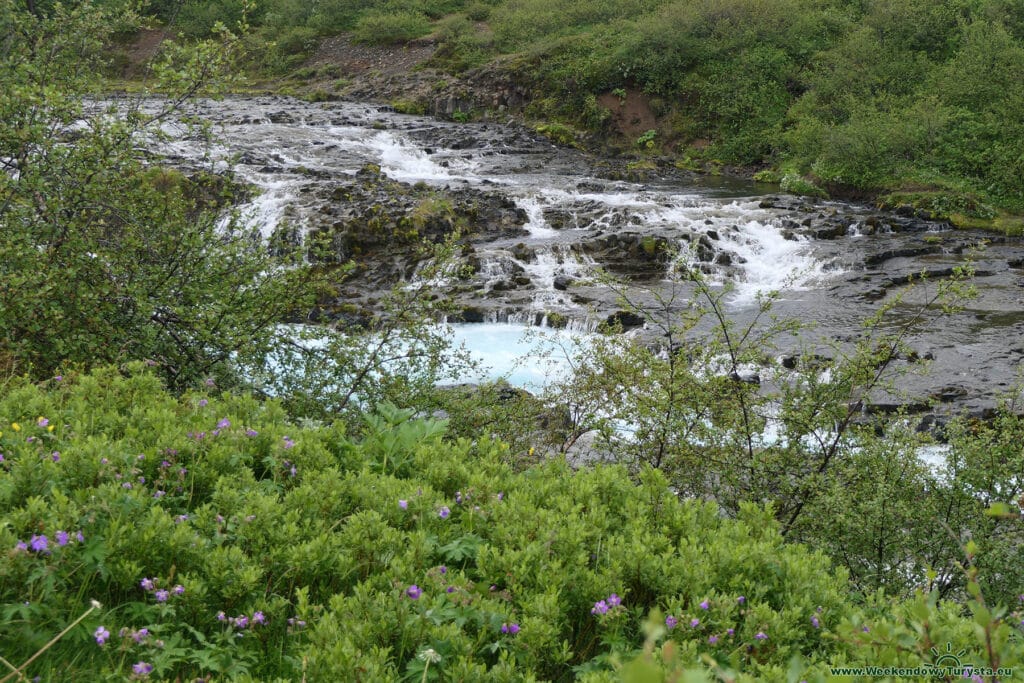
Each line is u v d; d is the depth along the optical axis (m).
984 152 26.19
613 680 3.10
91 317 7.10
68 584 3.56
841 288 17.77
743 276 19.03
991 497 5.91
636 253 19.86
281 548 3.86
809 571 4.03
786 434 6.59
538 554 4.03
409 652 3.40
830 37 35.81
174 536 3.69
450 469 5.12
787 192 27.36
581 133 34.59
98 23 8.34
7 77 7.81
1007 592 5.36
